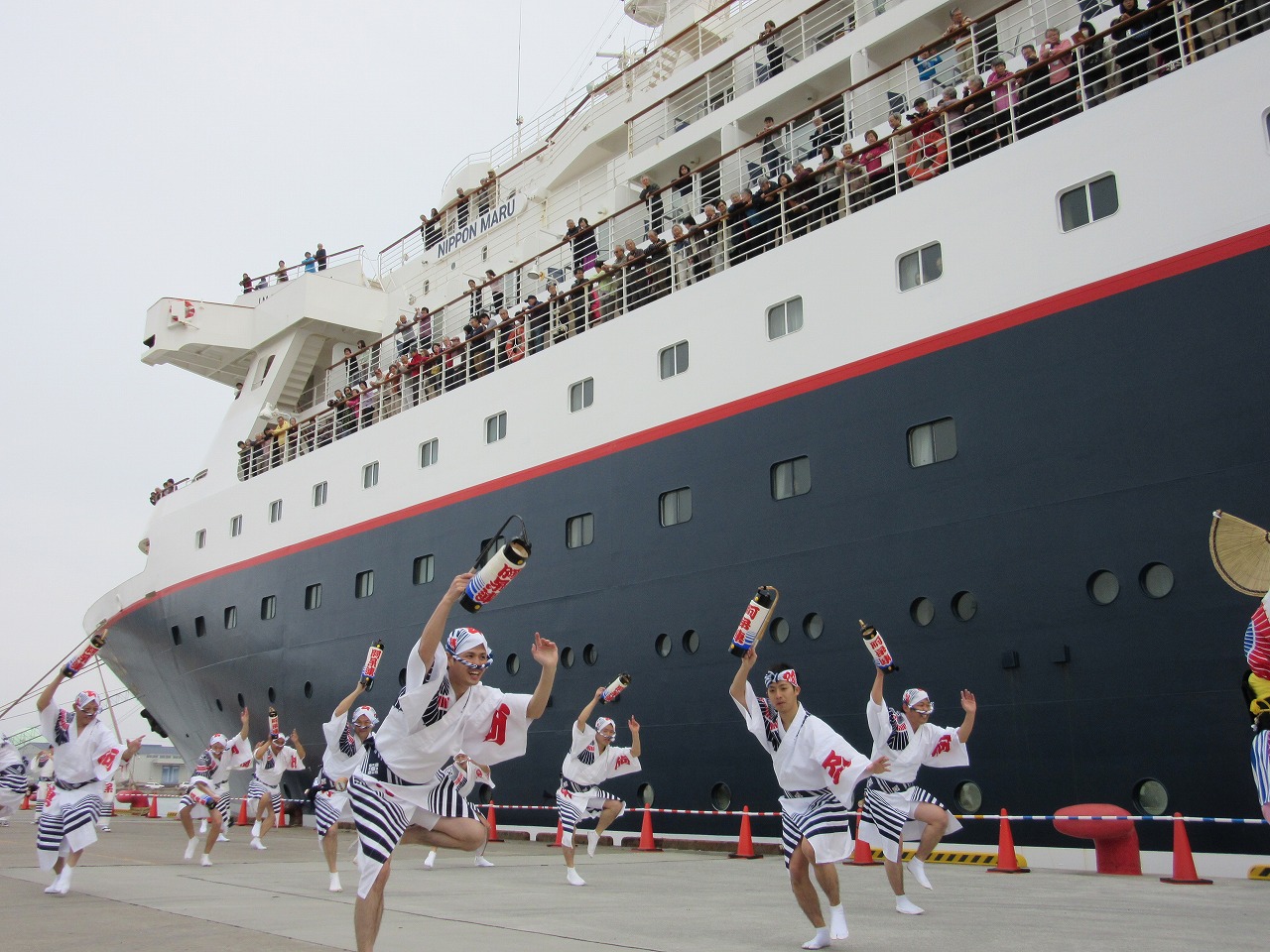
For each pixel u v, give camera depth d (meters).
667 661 13.08
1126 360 9.77
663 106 18.56
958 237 11.31
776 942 5.70
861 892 8.21
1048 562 9.95
